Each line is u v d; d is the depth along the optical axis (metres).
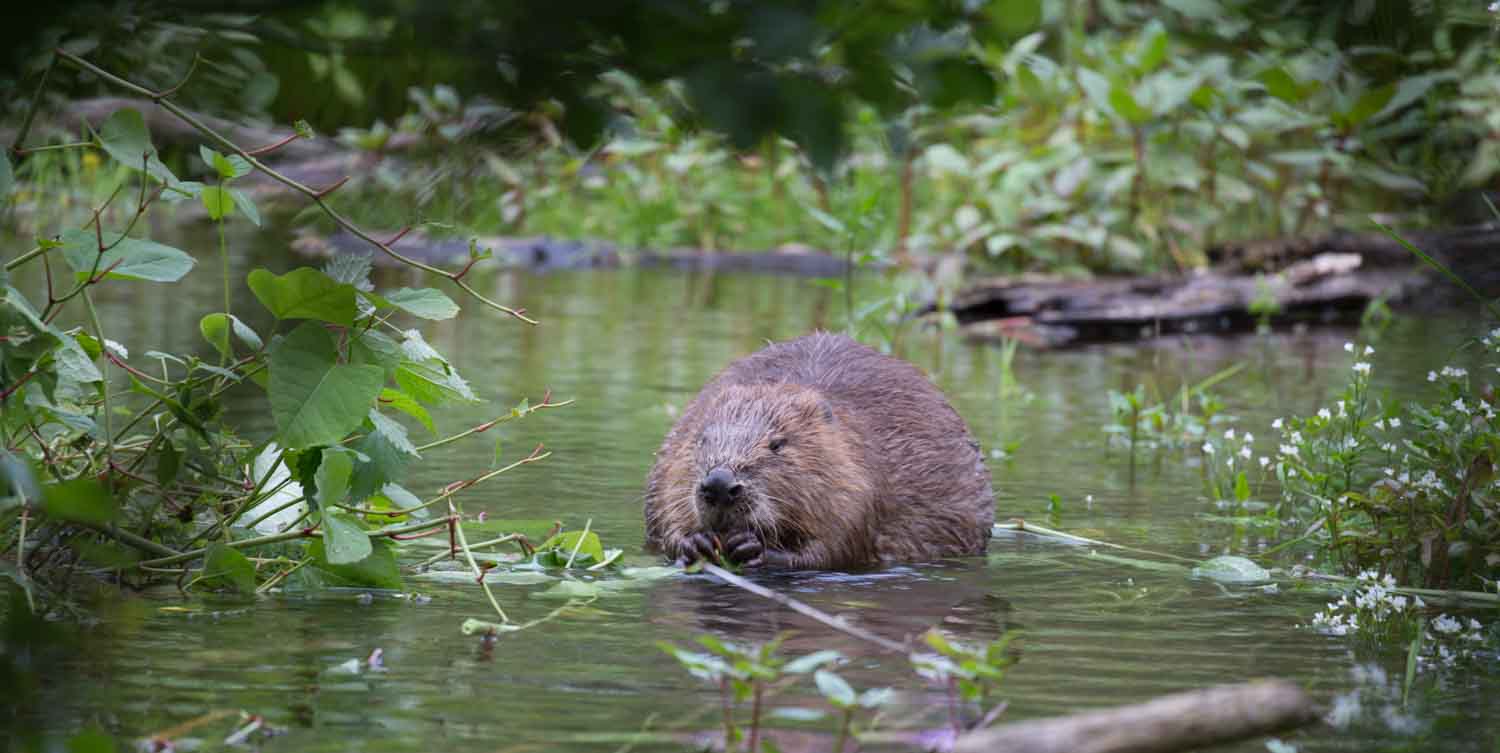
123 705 6.41
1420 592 8.97
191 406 8.69
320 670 7.01
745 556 9.80
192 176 15.59
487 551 9.93
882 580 9.52
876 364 11.61
